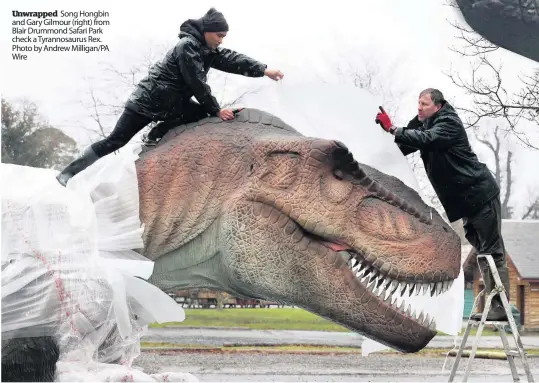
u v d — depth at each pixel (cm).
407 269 664
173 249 688
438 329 723
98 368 652
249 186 670
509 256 2650
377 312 668
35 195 664
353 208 669
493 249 722
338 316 667
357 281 667
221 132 700
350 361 1439
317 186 667
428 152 729
